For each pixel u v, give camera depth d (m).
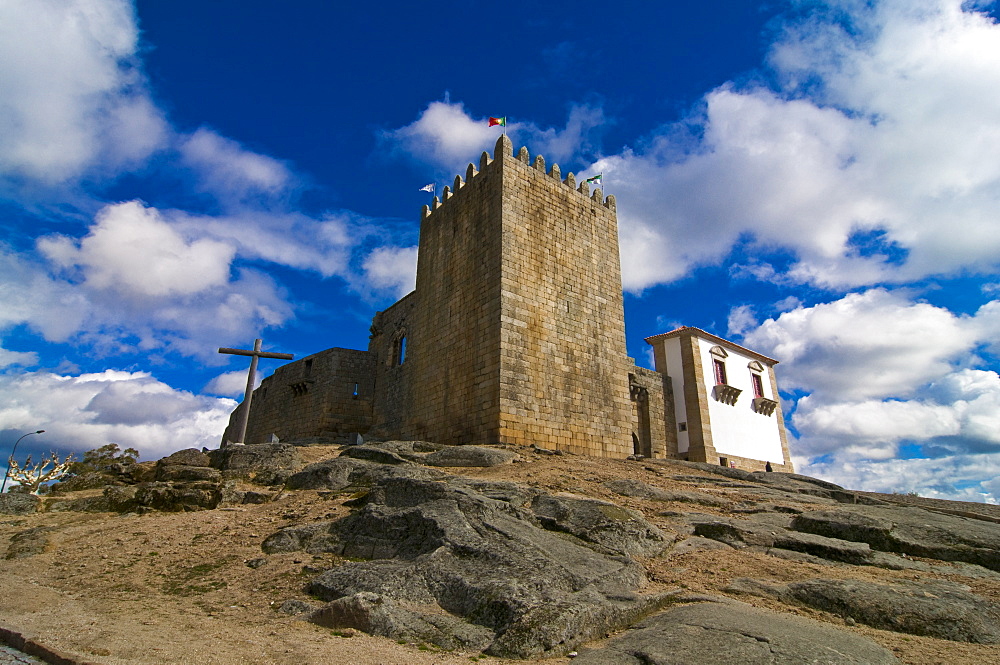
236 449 20.91
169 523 14.58
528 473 18.17
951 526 13.74
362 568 10.09
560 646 7.39
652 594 9.12
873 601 9.05
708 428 43.44
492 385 24.59
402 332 38.19
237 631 8.03
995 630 8.32
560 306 27.56
